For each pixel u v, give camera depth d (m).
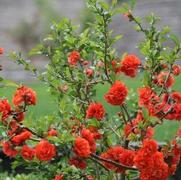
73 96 5.10
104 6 4.81
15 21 15.52
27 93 4.34
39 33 15.30
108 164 4.58
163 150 4.62
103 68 4.97
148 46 4.81
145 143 4.27
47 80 5.12
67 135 4.12
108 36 4.87
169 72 4.77
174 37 4.84
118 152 4.55
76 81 5.07
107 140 4.91
